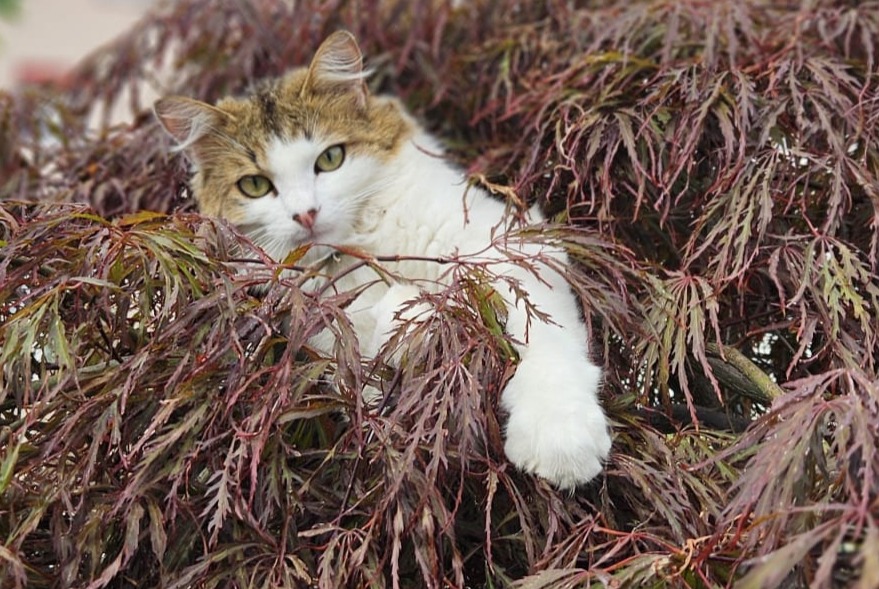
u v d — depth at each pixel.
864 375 0.58
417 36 0.88
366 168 0.75
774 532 0.54
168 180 0.81
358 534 0.59
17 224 0.64
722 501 0.61
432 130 0.86
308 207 0.73
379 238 0.73
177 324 0.60
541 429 0.62
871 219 0.68
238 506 0.59
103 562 0.61
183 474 0.60
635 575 0.57
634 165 0.70
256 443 0.59
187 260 0.62
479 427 0.61
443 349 0.61
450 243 0.71
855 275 0.65
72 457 0.61
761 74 0.73
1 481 0.58
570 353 0.65
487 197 0.74
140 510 0.59
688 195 0.72
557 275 0.68
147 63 1.00
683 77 0.74
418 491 0.59
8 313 0.62
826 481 0.56
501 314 0.64
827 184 0.69
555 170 0.73
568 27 0.84
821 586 0.52
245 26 0.91
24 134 0.93
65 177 0.86
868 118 0.70
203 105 0.75
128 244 0.62
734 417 0.68
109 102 0.94
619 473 0.62
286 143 0.74
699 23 0.78
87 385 0.61
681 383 0.64
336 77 0.75
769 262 0.67
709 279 0.68
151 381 0.61
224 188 0.76
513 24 0.88
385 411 0.63
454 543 0.59
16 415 0.63
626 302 0.66
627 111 0.73
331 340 0.67
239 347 0.60
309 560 0.60
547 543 0.60
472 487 0.62
